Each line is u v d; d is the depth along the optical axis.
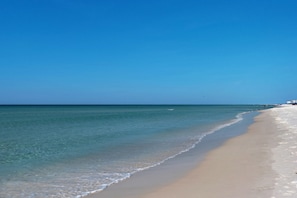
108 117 66.06
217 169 12.61
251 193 8.67
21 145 22.16
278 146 17.58
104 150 19.62
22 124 43.53
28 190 10.73
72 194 10.15
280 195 8.23
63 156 17.64
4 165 15.24
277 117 52.00
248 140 22.28
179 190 9.77
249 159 14.23
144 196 9.41
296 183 9.29
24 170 14.08
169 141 23.75
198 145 21.28
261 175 10.74
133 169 13.91
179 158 16.36
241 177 10.75
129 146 21.25
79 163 15.56
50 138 26.23
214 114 83.56
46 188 10.95
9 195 10.17
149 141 23.88
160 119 57.34
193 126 38.94
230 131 30.94
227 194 8.81
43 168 14.45
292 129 27.64
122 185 11.04
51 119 57.28
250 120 49.94
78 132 31.44
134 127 37.69
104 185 11.16
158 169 13.66
